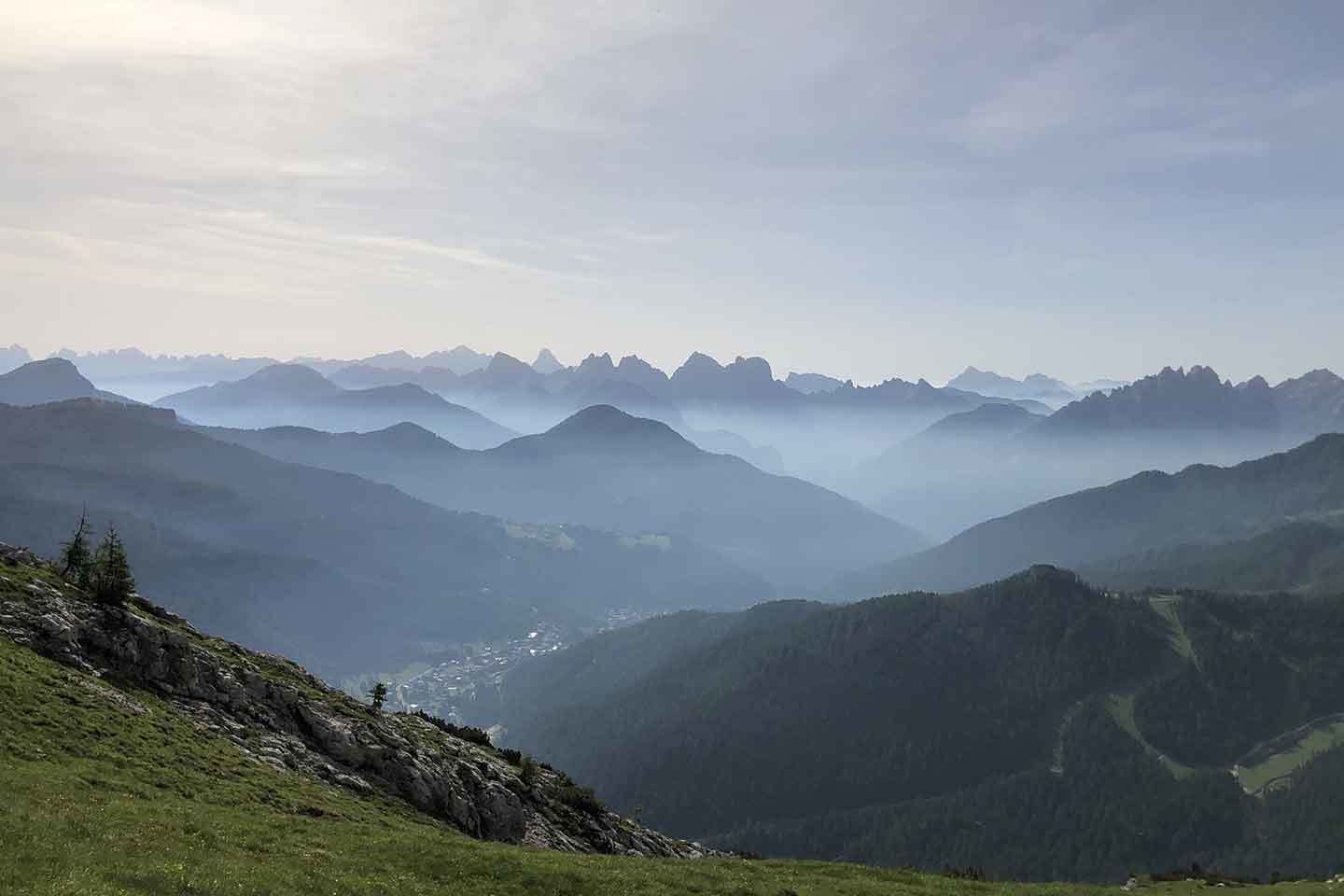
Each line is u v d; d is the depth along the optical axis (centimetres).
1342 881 6706
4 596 6681
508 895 4156
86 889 2684
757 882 5269
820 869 6638
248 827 4288
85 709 5466
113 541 8250
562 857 5241
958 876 7406
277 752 6681
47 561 8338
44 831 3194
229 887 3177
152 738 5506
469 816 7606
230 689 7244
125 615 7219
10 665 5597
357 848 4384
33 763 4366
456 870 4331
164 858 3303
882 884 6044
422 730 9206
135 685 6606
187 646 7338
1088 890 6700
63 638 6500
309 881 3559
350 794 6512
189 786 4916
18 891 2544
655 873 5066
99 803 3922
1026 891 6391
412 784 7338
